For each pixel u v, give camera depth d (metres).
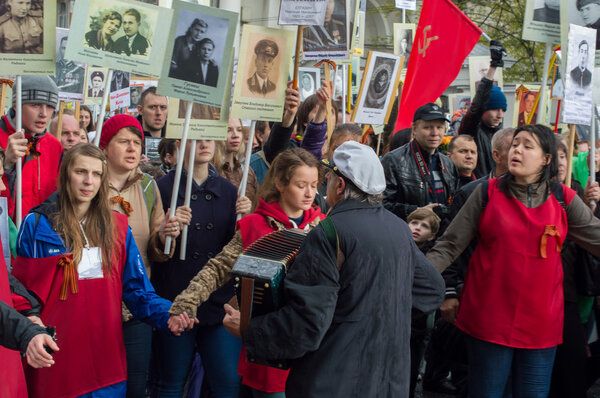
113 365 3.36
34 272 3.23
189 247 4.16
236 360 4.00
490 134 6.34
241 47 4.35
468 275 3.91
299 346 2.61
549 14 4.95
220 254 3.51
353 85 9.09
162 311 3.41
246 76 4.36
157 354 3.99
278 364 2.81
